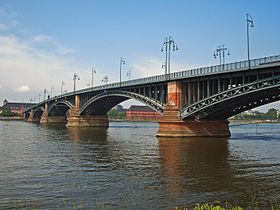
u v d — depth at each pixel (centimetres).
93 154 2769
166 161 2355
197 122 4806
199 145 3519
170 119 4734
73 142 3956
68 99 10106
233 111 4925
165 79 4938
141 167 2100
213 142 3909
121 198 1352
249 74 3634
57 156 2641
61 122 12556
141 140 4247
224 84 4038
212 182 1650
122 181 1675
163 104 5122
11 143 3759
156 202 1293
